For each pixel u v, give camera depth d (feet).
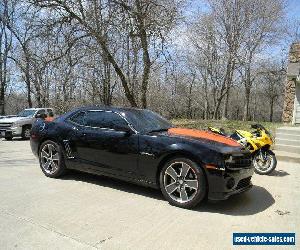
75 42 50.08
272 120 194.49
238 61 109.60
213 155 16.80
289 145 35.88
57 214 16.08
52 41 50.24
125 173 19.61
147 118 20.94
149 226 14.94
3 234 13.80
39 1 48.16
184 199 17.40
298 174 26.35
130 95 58.08
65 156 22.41
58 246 12.83
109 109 21.22
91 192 19.79
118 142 19.75
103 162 20.53
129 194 19.52
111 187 20.89
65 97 63.67
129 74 57.06
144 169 18.79
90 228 14.56
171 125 21.71
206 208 17.52
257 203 18.62
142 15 49.83
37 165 27.78
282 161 32.14
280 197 19.93
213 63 125.70
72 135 21.95
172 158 17.81
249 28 109.40
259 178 24.72
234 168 17.11
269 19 111.65
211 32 112.16
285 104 66.59
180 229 14.73
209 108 172.45
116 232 14.21
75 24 49.85
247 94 135.85
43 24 49.49
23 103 157.99
